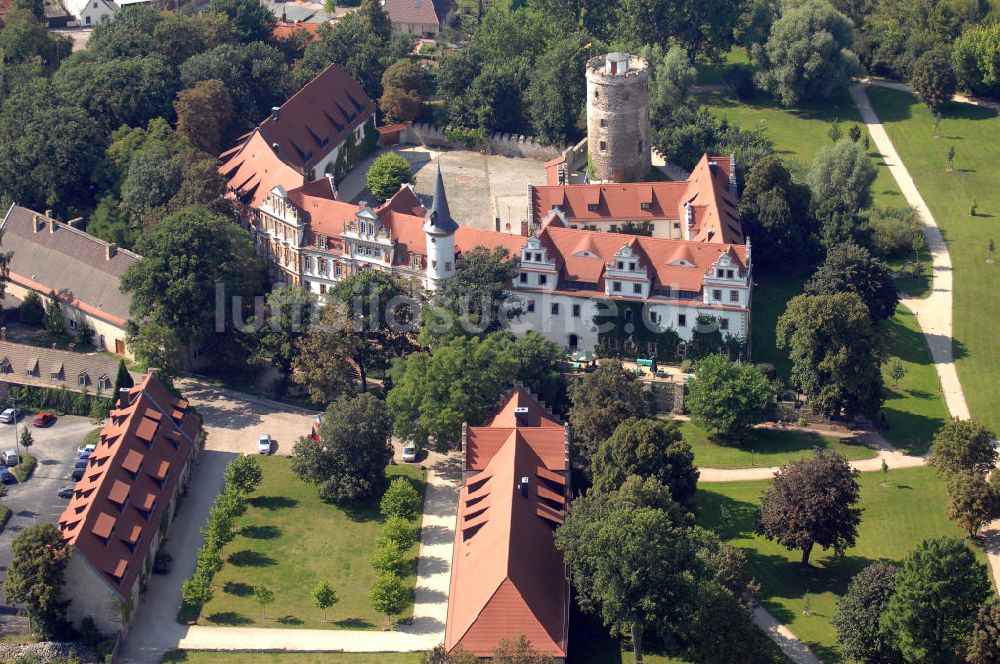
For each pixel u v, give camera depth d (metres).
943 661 196.88
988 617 193.25
